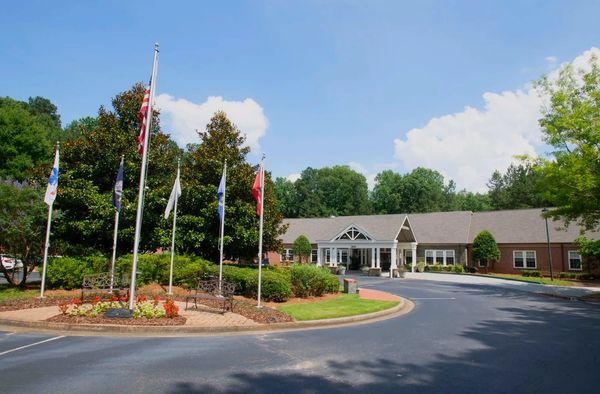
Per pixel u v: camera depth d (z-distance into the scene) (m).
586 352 9.16
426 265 46.94
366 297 19.81
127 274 17.28
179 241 21.64
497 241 44.56
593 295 22.28
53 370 7.21
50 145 45.75
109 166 20.89
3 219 16.91
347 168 93.75
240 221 22.62
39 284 19.61
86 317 11.82
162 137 22.53
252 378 6.90
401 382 6.82
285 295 17.11
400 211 87.56
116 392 6.07
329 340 10.27
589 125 23.48
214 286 14.96
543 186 25.64
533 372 7.52
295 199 92.25
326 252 50.06
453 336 10.98
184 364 7.74
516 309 17.17
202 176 23.30
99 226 19.52
